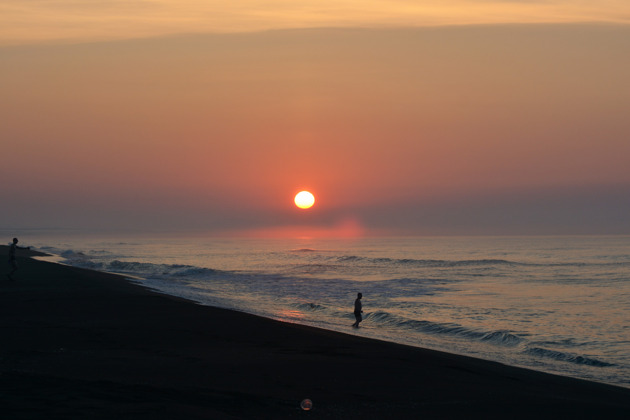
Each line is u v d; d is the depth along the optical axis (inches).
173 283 1489.9
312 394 364.8
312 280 1777.8
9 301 820.6
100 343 512.1
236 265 2824.8
